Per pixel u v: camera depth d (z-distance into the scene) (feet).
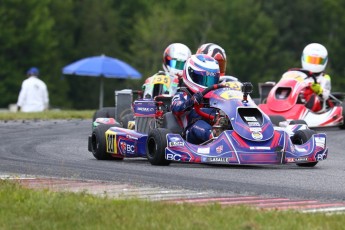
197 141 129.39
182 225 76.23
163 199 92.17
